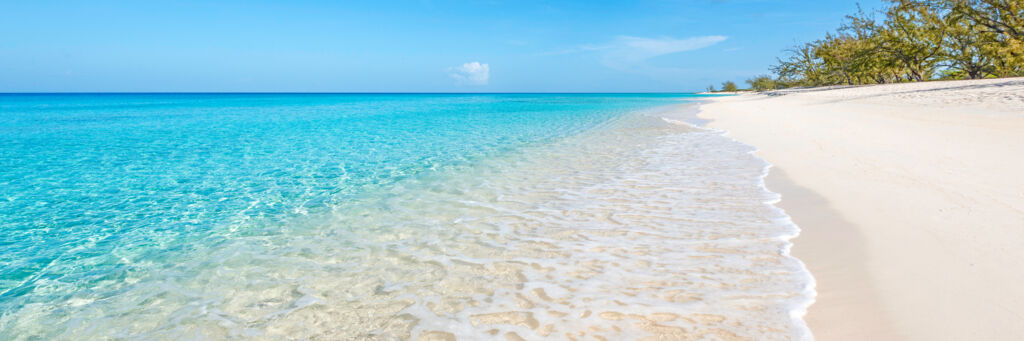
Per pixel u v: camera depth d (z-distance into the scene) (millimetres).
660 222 5336
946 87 22812
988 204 4809
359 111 36312
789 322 3041
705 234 4855
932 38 38094
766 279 3707
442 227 5516
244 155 12195
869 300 3195
